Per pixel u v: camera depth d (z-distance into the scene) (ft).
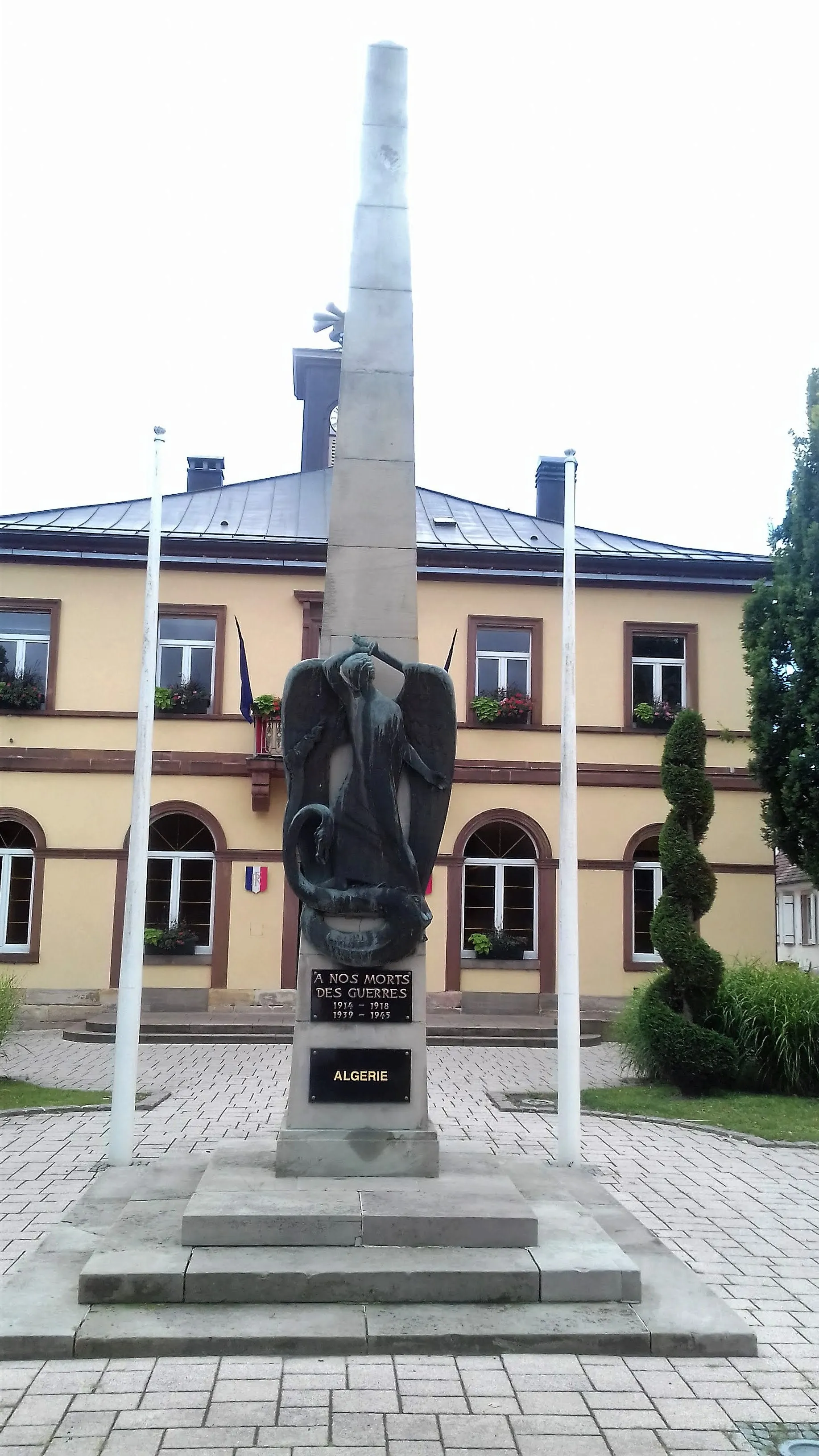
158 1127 32.45
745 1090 40.11
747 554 68.28
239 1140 29.50
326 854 22.75
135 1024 27.63
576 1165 28.22
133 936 27.73
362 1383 15.72
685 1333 17.17
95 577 63.16
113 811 61.46
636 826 63.98
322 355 82.79
